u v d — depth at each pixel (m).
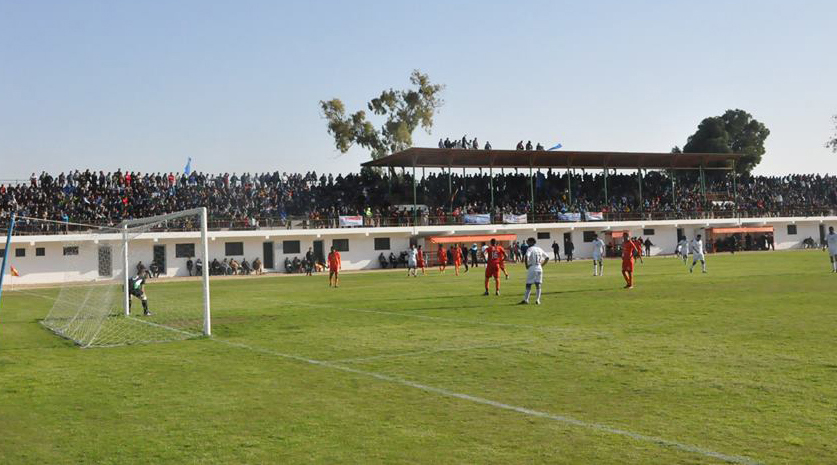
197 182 56.50
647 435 6.49
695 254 32.69
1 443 6.80
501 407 7.71
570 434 6.60
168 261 49.72
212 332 15.38
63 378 10.17
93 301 22.45
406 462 5.91
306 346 12.70
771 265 37.66
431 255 57.22
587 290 23.92
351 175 64.94
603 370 9.59
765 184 79.94
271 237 52.53
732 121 104.00
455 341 12.72
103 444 6.69
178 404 8.28
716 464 5.64
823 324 13.50
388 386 8.98
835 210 74.50
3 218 45.69
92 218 47.91
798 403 7.49
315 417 7.50
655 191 73.81
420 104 78.00
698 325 13.92
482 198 67.06
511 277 34.31
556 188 70.00
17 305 26.06
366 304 21.25
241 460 6.08
